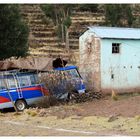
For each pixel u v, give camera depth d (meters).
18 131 19.45
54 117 24.50
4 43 39.84
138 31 36.81
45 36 67.31
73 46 62.31
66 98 31.22
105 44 34.25
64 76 31.41
